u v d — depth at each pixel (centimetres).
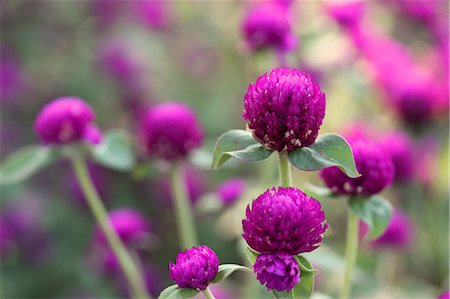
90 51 82
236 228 48
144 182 72
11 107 79
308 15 62
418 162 55
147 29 83
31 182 76
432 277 58
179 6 83
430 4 67
